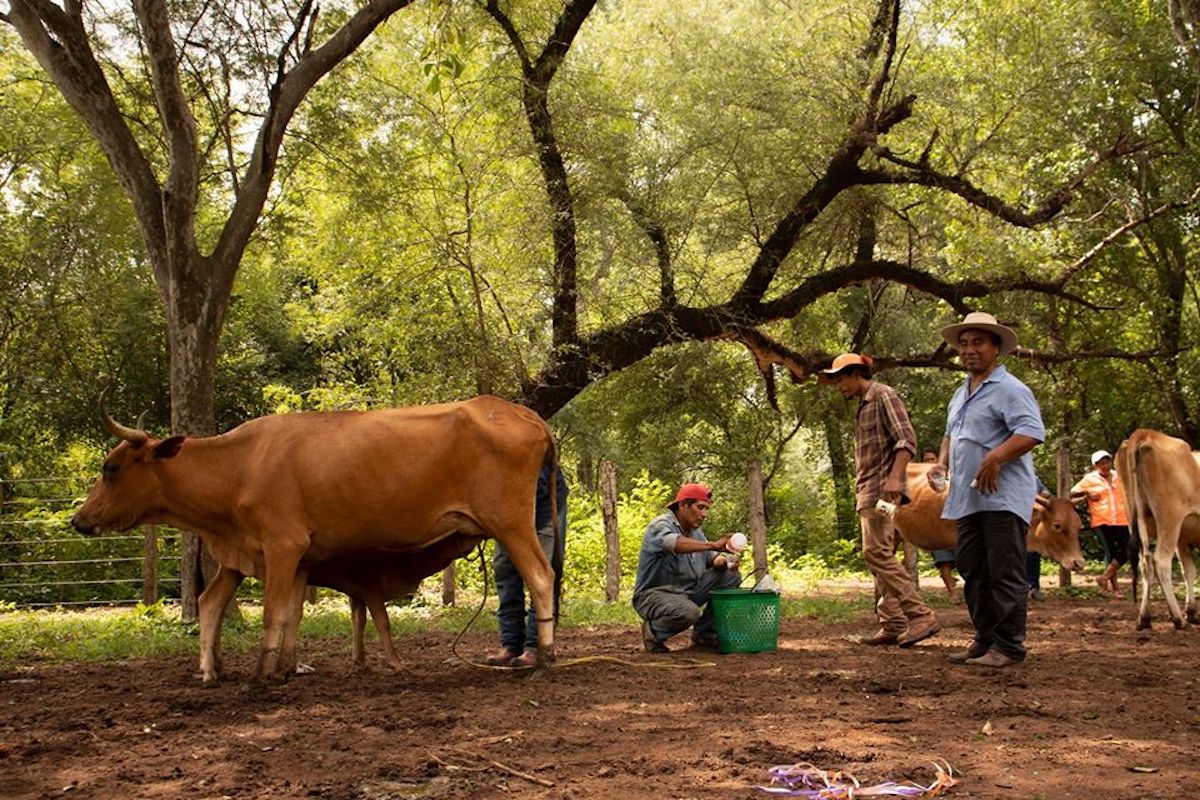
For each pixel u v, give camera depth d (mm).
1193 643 9133
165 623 12008
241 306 22891
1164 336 19375
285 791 4730
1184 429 19781
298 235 16484
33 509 17766
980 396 7852
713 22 16688
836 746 5281
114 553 17344
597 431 22719
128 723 6238
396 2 12312
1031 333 18688
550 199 15312
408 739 5625
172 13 12016
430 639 10531
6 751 5516
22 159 18906
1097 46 17328
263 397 23078
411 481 7320
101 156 17016
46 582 16547
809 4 17312
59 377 21594
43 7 11758
